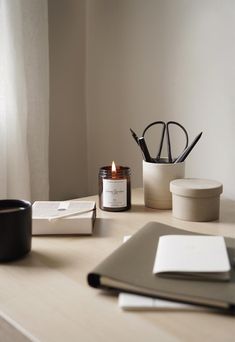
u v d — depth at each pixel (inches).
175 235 21.9
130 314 16.0
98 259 21.9
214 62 38.1
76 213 26.7
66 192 52.5
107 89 50.3
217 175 39.4
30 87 44.0
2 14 40.6
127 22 46.4
